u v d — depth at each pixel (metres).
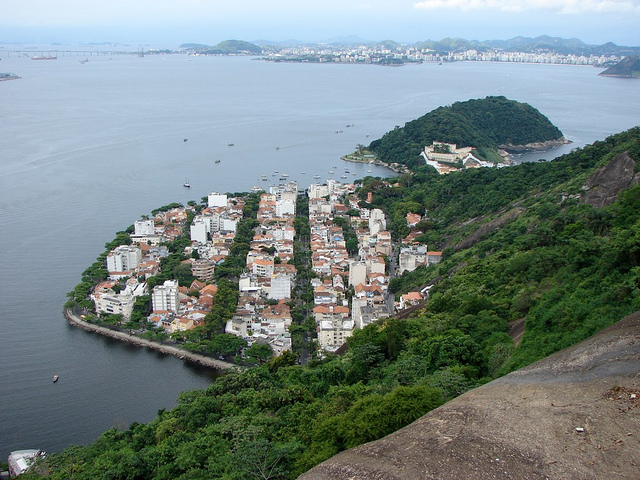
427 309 149.50
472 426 51.78
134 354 197.38
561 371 60.75
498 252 179.88
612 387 54.72
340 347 180.38
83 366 188.38
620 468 44.91
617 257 104.19
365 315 194.38
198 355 196.75
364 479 46.91
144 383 179.38
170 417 126.19
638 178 182.12
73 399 170.00
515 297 125.50
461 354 102.88
